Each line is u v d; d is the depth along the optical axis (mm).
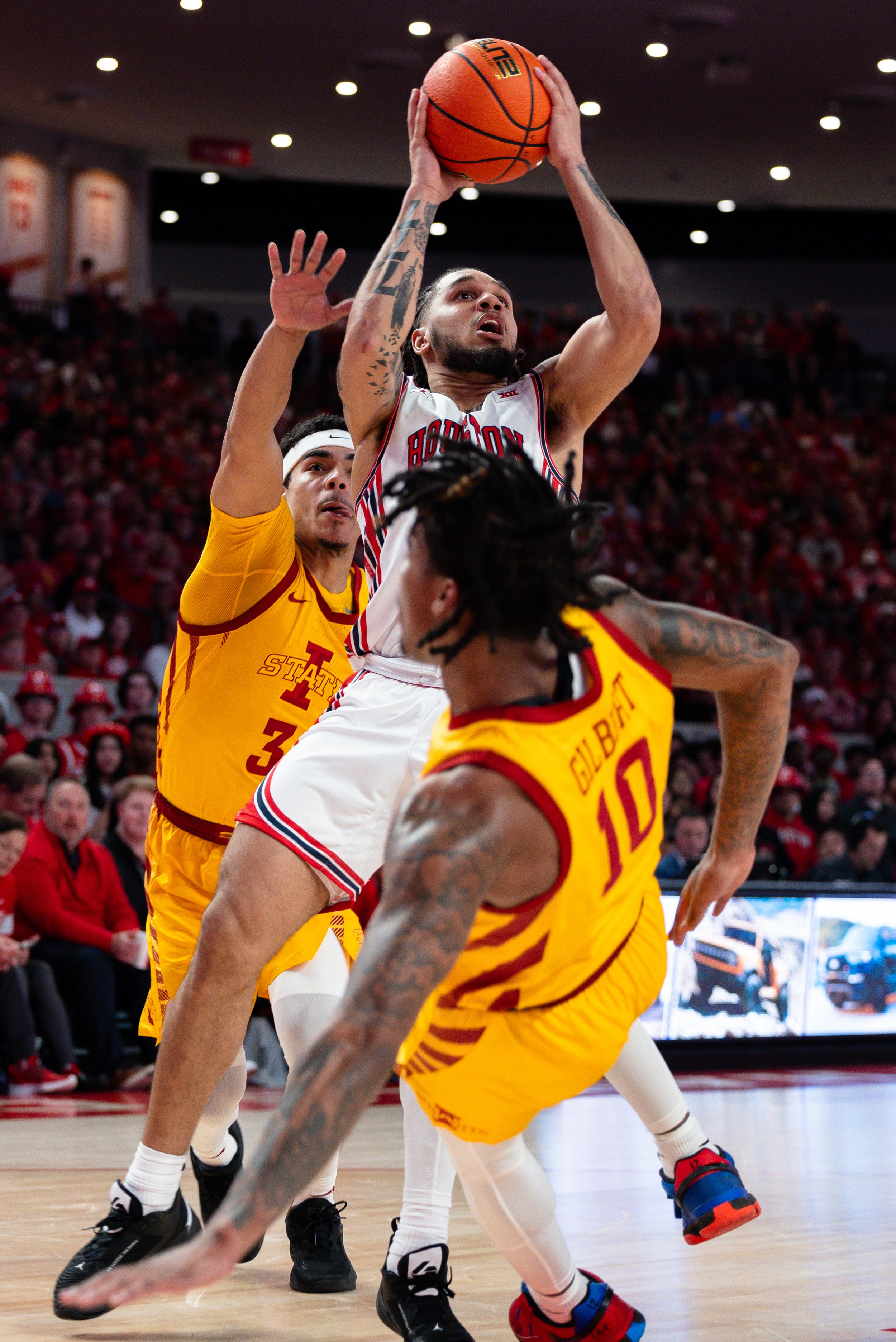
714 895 2371
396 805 2949
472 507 1838
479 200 25109
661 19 16922
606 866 1907
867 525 21141
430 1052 2057
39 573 13406
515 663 1904
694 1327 2754
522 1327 2398
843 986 8586
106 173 22344
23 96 19969
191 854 3471
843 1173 4730
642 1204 4148
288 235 26234
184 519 16078
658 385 24938
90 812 8977
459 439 2969
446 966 1671
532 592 1846
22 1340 2689
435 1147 2701
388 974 1636
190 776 3455
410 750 2930
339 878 2906
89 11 16969
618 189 23656
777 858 10602
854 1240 3635
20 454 15938
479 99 3059
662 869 8828
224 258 26891
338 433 3578
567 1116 6355
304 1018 3289
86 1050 7488
